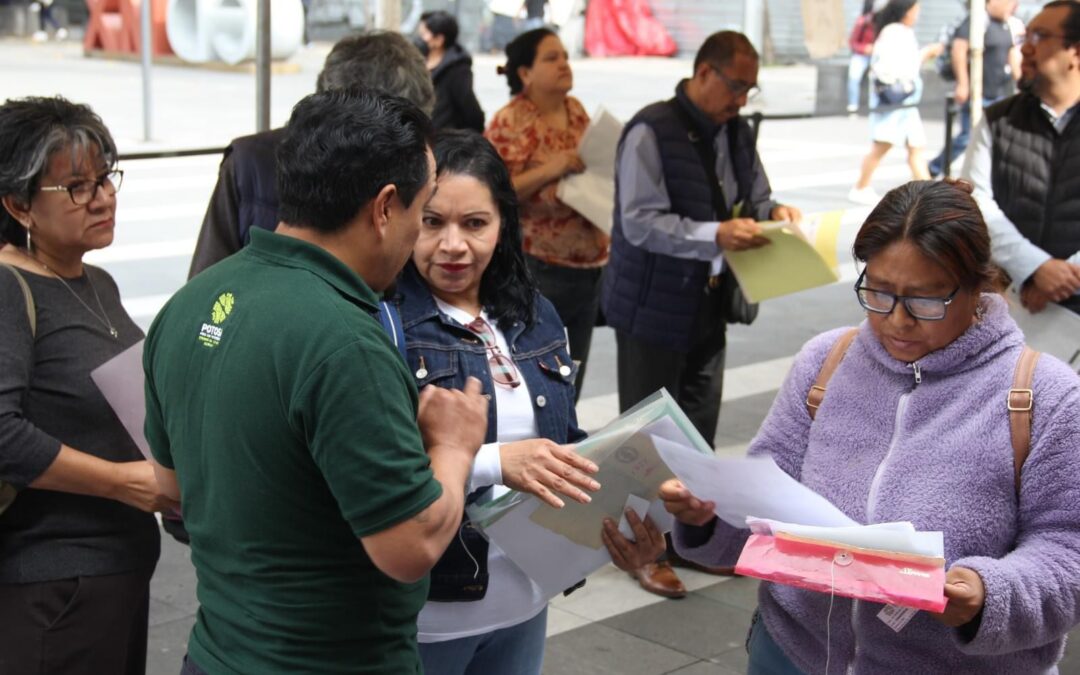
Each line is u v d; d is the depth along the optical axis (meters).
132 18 24.34
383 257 2.12
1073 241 4.82
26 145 2.79
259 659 2.07
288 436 1.99
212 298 2.12
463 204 2.74
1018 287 4.72
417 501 1.98
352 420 1.95
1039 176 4.85
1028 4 15.76
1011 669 2.38
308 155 2.06
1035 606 2.20
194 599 4.84
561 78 5.66
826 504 2.19
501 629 2.81
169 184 13.41
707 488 2.34
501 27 23.97
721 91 4.84
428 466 2.04
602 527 2.60
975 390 2.34
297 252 2.07
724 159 5.05
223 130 16.16
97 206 2.88
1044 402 2.29
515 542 2.58
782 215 5.00
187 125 16.47
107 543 2.89
